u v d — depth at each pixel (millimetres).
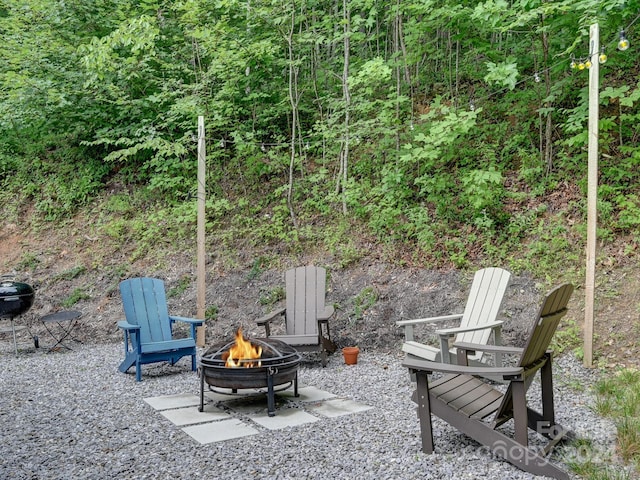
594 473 2365
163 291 5023
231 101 7395
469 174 5801
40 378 4520
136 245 7430
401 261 5930
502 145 6629
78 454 2785
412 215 6199
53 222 7996
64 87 7664
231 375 3438
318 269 5410
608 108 6148
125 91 7801
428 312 5297
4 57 7992
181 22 7387
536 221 5641
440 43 7887
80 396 3945
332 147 7410
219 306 6266
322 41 6945
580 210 5484
